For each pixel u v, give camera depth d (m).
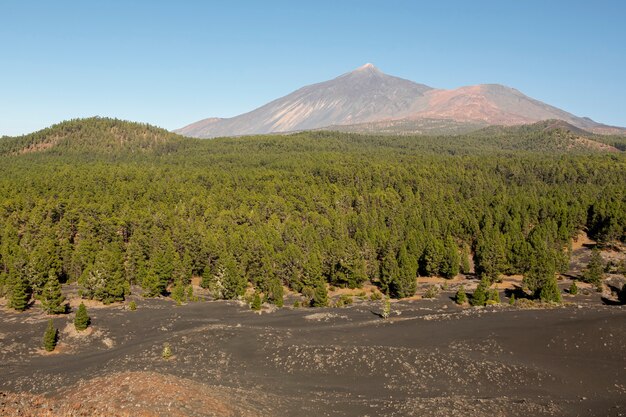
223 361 54.81
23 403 34.44
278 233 129.25
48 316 76.94
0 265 104.25
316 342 60.56
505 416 38.47
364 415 38.56
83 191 162.38
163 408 33.75
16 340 65.69
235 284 99.88
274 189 177.12
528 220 145.38
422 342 59.34
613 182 189.62
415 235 125.50
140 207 151.25
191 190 173.50
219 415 34.75
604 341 55.12
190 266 111.44
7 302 86.38
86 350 63.75
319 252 112.31
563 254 120.06
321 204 160.88
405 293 97.25
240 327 68.50
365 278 108.31
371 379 48.22
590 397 43.25
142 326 73.50
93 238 119.75
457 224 140.25
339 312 80.81
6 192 151.88
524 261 114.94
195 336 64.00
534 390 45.06
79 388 40.00
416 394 44.00
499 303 83.62
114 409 33.16
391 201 166.38
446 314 72.44
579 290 99.81
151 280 98.44
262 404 40.03
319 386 46.56
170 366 52.97
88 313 79.44
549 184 198.12
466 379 47.34
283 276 109.88
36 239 118.88
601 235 139.75
